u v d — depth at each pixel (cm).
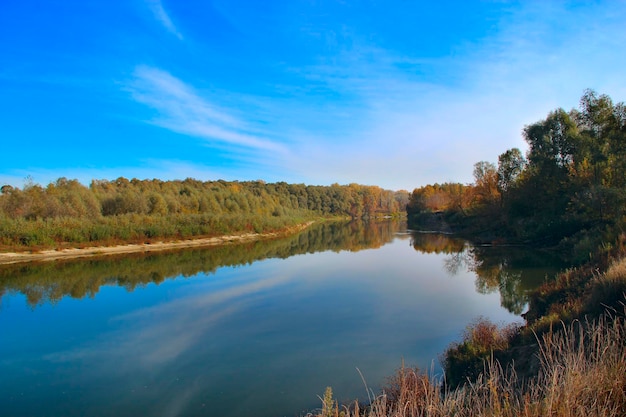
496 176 5228
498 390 622
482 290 2002
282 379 1044
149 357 1230
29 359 1225
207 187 9100
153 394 984
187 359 1204
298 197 12488
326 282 2339
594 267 1377
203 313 1716
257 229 6150
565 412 410
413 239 5272
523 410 467
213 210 6719
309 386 997
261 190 10444
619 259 1224
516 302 1730
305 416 840
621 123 2877
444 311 1636
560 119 3944
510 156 4966
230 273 2709
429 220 8388
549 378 516
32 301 1967
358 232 6975
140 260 3384
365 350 1223
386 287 2161
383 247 4359
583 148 3484
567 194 3625
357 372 1067
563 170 3862
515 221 4338
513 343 1010
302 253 3891
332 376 1048
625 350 490
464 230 5888
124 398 967
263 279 2475
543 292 1478
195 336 1415
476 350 995
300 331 1435
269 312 1705
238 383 1030
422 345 1249
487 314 1560
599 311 865
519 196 4319
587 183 3416
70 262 3234
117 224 4381
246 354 1230
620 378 447
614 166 3008
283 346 1288
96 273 2742
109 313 1741
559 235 3344
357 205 14250
